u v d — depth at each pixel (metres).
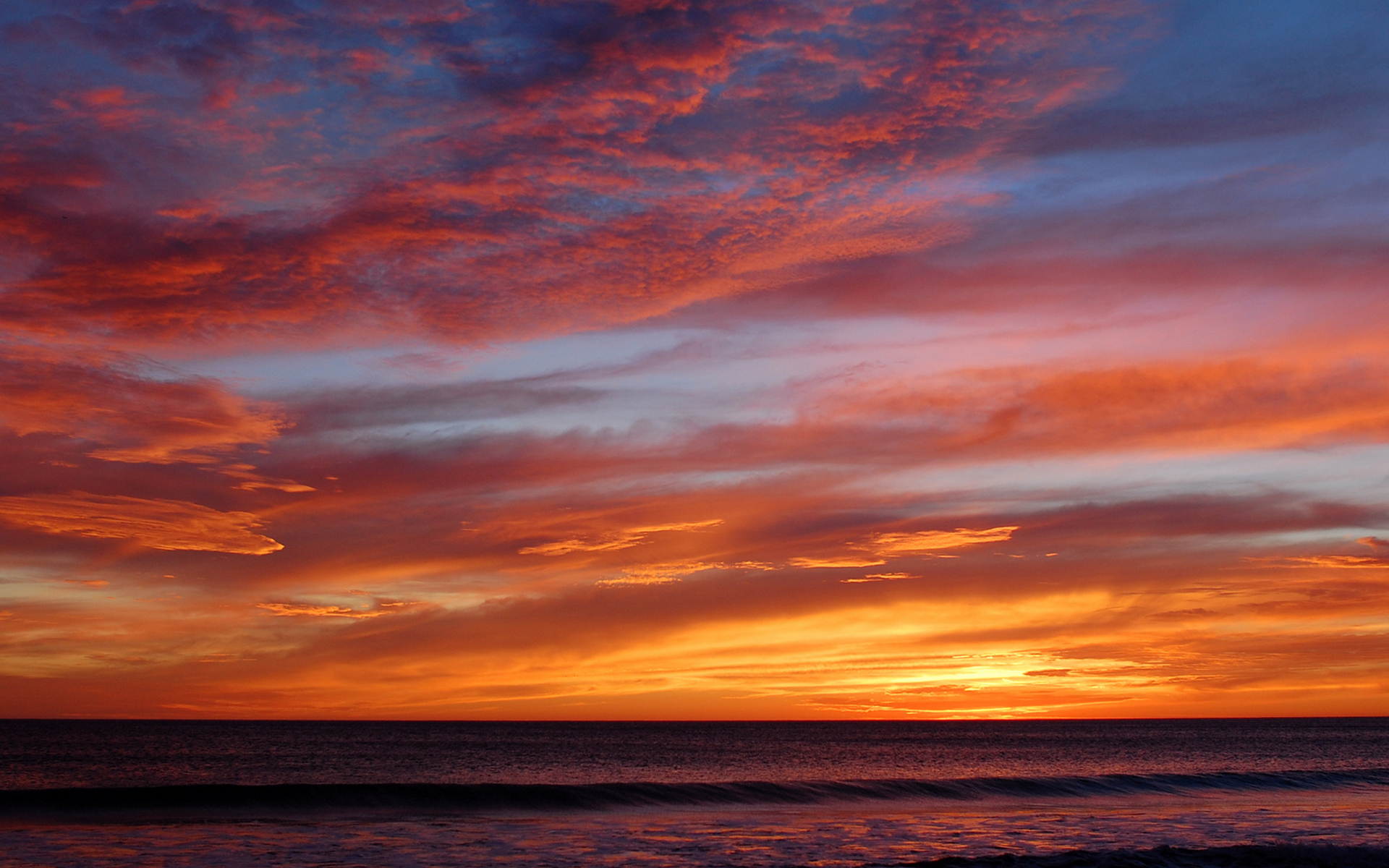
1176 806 27.80
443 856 16.30
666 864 15.98
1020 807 27.36
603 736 134.62
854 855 17.25
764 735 151.38
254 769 58.62
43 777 51.31
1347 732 162.62
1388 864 16.23
